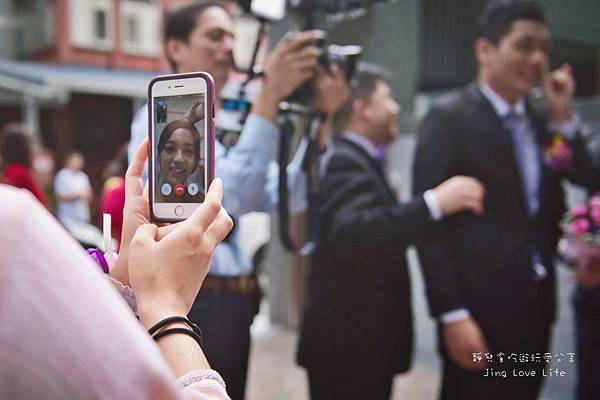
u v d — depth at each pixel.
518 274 2.02
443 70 4.13
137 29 13.67
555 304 2.17
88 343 0.50
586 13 3.88
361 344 1.98
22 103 12.11
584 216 2.27
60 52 13.02
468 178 1.97
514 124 2.13
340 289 2.00
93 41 13.36
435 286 2.02
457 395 2.10
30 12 14.01
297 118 2.40
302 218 3.22
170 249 0.77
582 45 3.89
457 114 2.12
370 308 1.99
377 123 2.15
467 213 2.06
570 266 2.47
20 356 0.47
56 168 11.89
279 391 3.45
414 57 4.15
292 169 2.08
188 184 0.90
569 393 2.79
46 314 0.49
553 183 2.18
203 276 0.79
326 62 1.79
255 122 1.64
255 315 1.77
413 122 3.96
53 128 12.93
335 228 1.92
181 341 0.73
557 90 2.26
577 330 2.43
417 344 4.03
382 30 4.03
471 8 3.96
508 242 2.03
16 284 0.48
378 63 4.02
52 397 0.48
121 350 0.51
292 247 1.91
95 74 12.38
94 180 13.05
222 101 1.78
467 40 3.98
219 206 0.80
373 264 1.99
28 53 14.25
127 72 13.38
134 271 0.77
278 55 1.66
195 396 0.69
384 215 1.89
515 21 2.04
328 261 2.03
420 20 4.13
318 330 2.03
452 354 2.03
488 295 2.02
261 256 2.05
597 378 2.35
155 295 0.75
